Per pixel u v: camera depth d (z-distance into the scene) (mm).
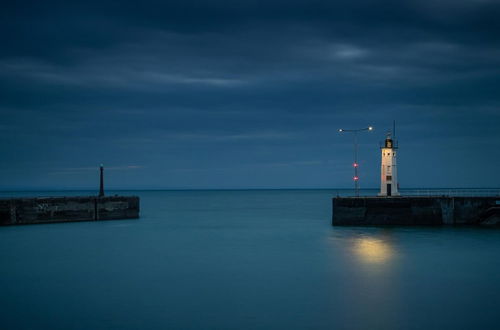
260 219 95938
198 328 29250
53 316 31297
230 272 43188
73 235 67875
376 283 38844
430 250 52312
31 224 78812
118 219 91750
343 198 72750
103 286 38500
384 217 71125
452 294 35562
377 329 28938
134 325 29703
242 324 29828
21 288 37906
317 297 35156
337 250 53469
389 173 75188
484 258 47812
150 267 45625
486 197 69812
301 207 145750
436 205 70062
